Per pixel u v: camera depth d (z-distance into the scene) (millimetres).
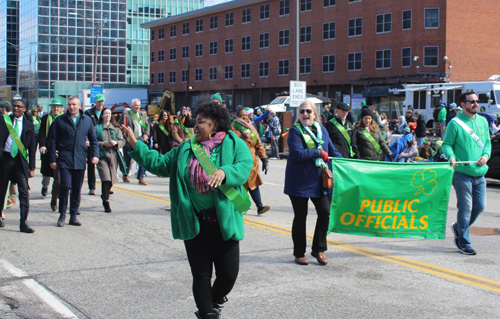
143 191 11328
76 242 6488
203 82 59656
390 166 5695
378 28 43875
